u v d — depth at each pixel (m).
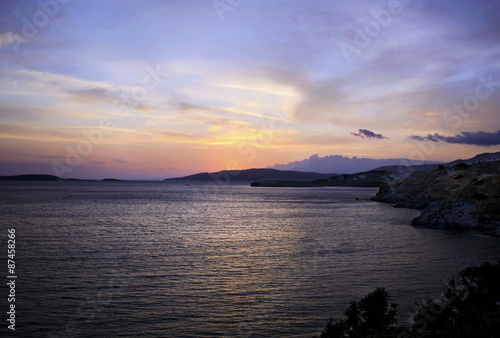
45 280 23.62
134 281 23.78
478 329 11.27
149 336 15.95
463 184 64.31
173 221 59.41
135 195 150.00
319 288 22.52
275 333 16.33
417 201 93.38
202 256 31.75
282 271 26.56
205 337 15.98
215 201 121.62
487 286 13.28
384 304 13.84
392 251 34.56
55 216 63.34
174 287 22.66
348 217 70.12
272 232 48.09
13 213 67.69
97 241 38.56
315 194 196.12
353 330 13.40
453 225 52.47
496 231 46.78
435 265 28.50
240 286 22.94
